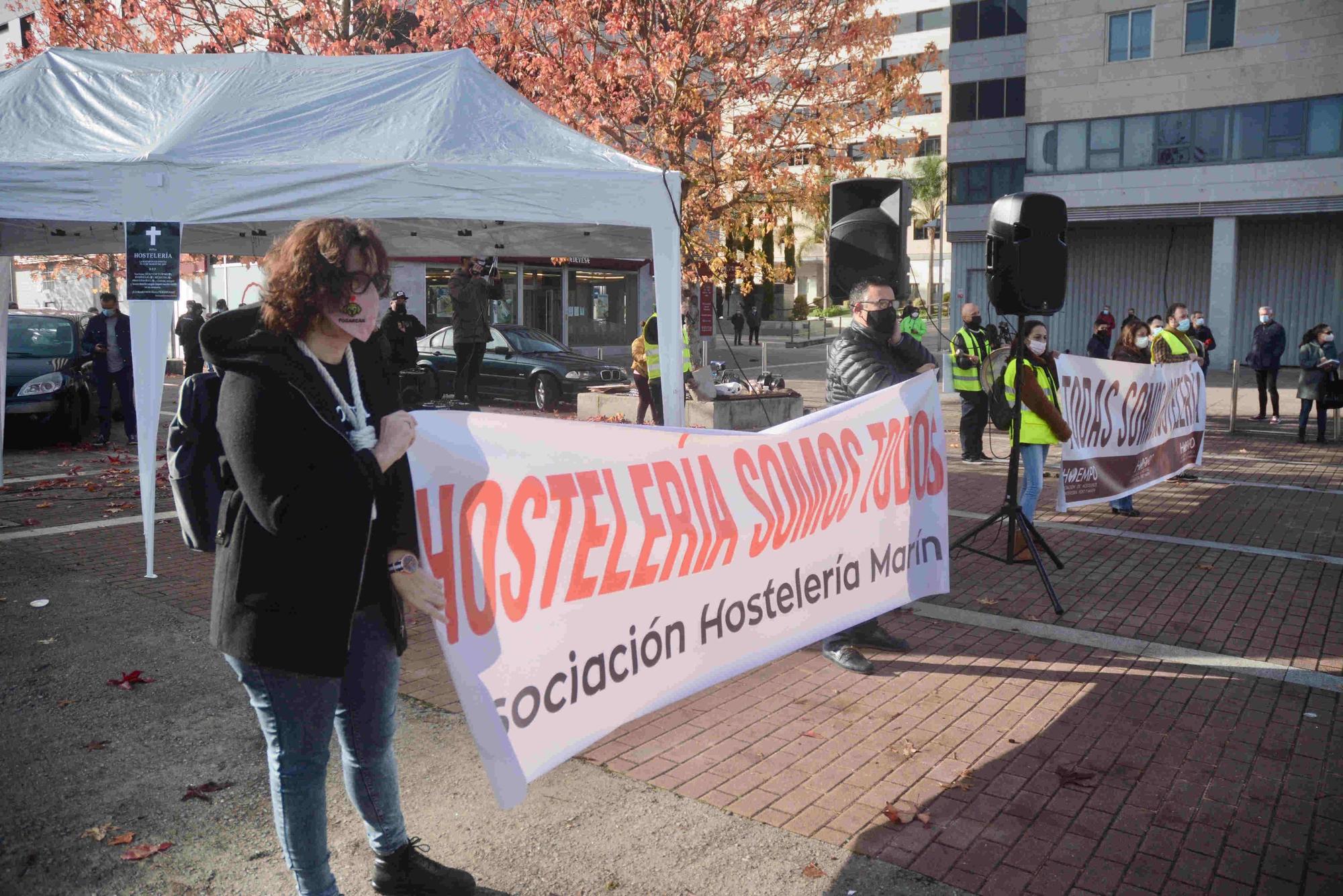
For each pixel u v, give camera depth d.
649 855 3.18
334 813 3.42
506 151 6.97
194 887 3.00
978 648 5.30
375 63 7.97
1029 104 32.69
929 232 59.88
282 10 17.16
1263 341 16.73
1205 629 5.66
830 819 3.43
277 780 2.38
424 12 16.16
